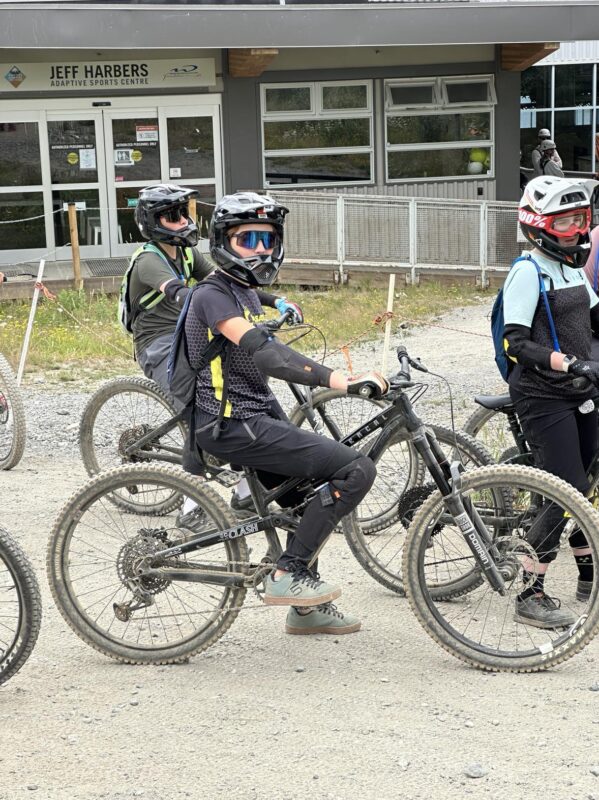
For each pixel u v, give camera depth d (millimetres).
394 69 23516
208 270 7570
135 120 22531
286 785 4145
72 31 19938
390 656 5359
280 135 23297
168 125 22672
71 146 22328
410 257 21094
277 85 23047
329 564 6707
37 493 8195
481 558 5254
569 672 5168
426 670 5191
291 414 7141
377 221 21031
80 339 15781
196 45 20484
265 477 5371
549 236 5406
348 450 5066
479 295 20453
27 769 4285
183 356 5160
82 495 5242
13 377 8891
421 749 4402
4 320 17312
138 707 4824
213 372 5066
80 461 9195
